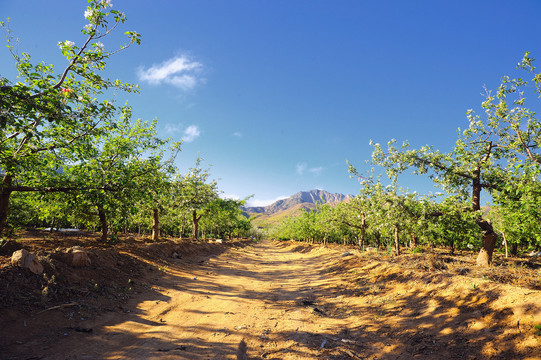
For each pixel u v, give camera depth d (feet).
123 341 18.78
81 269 29.63
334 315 28.60
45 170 29.50
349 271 51.16
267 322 25.50
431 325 22.03
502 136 42.04
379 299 31.68
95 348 17.15
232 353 18.24
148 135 50.93
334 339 22.02
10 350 15.06
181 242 72.33
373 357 18.85
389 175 47.60
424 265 38.52
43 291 22.20
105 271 32.63
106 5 22.45
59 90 22.75
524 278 27.71
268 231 374.02
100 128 26.68
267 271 61.98
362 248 79.46
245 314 27.50
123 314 24.16
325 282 46.39
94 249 36.99
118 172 30.91
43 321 19.13
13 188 27.61
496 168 42.65
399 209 48.49
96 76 23.98
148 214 72.74
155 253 53.21
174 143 62.59
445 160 44.86
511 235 74.33
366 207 70.28
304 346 20.38
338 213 95.86
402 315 25.63
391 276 38.47
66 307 22.12
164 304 28.66
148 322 23.15
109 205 32.96
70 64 22.94
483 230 41.78
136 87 25.79
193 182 88.58
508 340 16.75
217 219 137.59
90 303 24.29
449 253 84.94
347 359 18.42
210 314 26.71
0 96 17.60
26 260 23.93
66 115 21.38
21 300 20.27
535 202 32.04
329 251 96.94
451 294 25.54
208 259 71.20
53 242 45.62
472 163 42.42
